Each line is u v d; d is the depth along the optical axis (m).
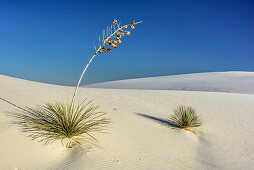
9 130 4.53
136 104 10.50
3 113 5.49
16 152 3.80
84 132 4.97
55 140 4.58
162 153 5.06
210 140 6.67
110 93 13.12
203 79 42.12
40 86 12.39
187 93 16.33
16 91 9.12
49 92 10.42
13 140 4.16
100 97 11.18
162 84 41.75
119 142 5.24
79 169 3.65
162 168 4.27
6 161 3.47
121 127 6.40
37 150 4.05
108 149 4.72
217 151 5.84
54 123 4.93
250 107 11.89
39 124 4.93
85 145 4.71
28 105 6.80
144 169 4.10
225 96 15.69
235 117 9.68
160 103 11.56
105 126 6.15
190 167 4.56
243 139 6.95
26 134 4.51
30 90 10.02
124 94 13.27
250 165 5.09
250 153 5.86
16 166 3.41
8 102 6.72
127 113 8.23
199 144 6.21
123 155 4.57
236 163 5.17
